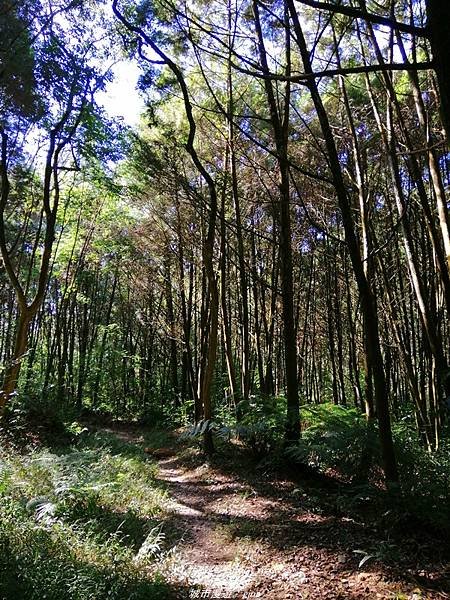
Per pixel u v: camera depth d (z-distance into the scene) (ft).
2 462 24.62
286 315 28.32
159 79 25.34
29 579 13.05
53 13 35.01
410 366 31.07
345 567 15.20
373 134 34.01
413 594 12.93
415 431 33.60
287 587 14.53
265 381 52.54
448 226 19.77
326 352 75.25
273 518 20.98
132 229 59.00
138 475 29.71
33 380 57.21
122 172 43.06
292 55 31.01
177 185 37.29
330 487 24.48
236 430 29.01
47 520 17.89
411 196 30.27
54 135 39.45
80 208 67.51
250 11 28.40
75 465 26.66
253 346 63.10
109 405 83.66
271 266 56.90
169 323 67.56
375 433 21.75
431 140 25.95
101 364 85.92
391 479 17.76
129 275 70.33
